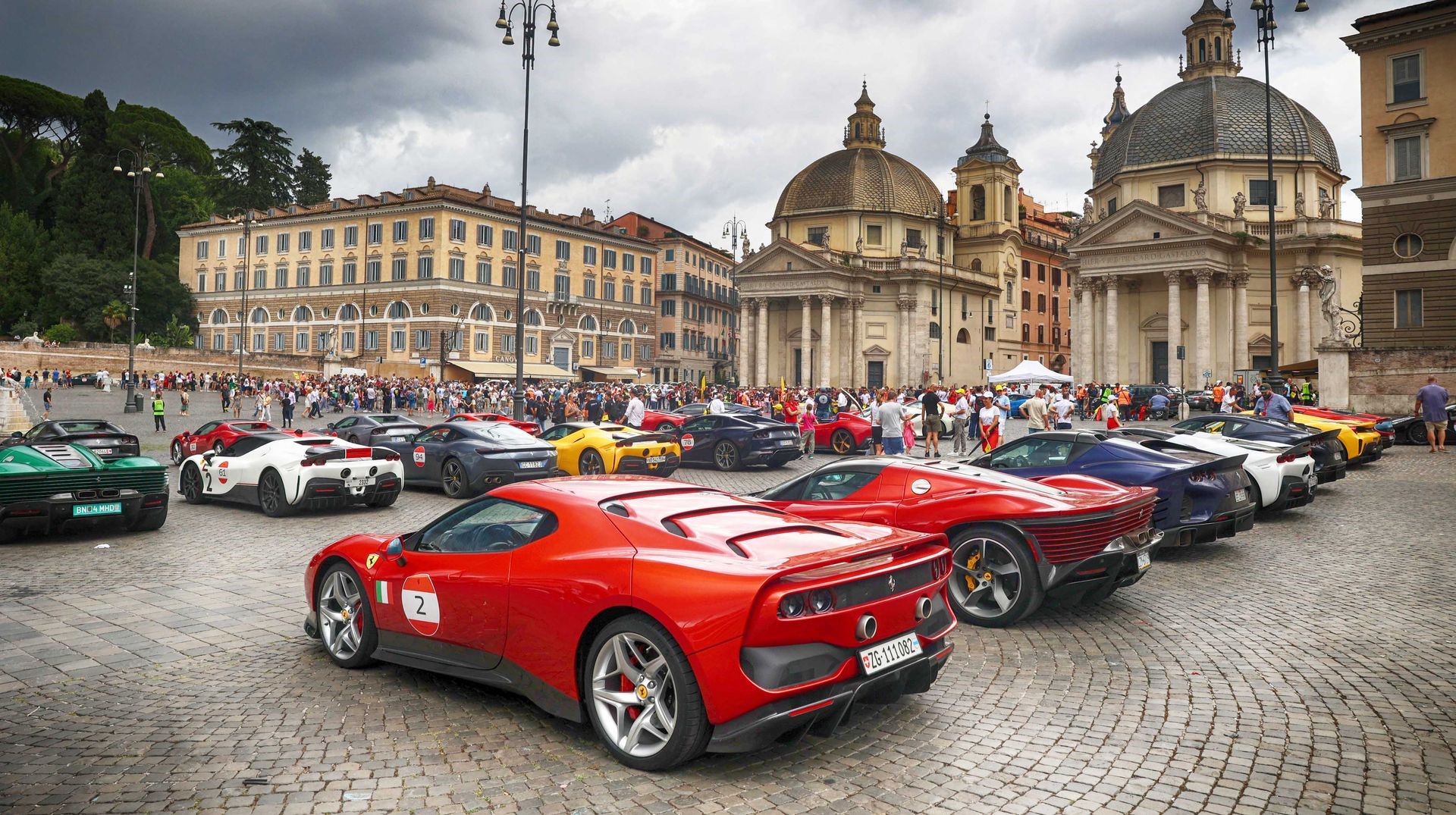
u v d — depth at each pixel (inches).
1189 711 215.3
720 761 184.7
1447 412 1007.0
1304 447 532.7
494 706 217.3
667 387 2694.4
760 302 2999.5
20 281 3201.3
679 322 3732.8
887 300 2987.2
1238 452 478.6
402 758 185.0
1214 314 2301.9
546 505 211.9
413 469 674.2
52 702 218.8
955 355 3112.7
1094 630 291.1
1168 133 2436.0
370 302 3068.4
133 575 374.6
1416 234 1419.8
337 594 252.7
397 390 2321.6
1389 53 1445.6
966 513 298.0
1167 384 2373.3
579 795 168.1
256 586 354.3
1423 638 279.4
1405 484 691.4
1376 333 1454.2
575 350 3358.8
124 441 682.2
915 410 1223.5
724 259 4163.4
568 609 189.8
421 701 221.1
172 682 235.0
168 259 3636.8
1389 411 1189.1
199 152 3929.6
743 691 165.8
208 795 166.6
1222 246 2226.9
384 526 513.7
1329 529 496.4
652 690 179.0
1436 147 1402.6
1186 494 388.2
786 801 166.1
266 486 553.3
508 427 681.6
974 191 3442.4
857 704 218.7
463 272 2977.4
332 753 187.6
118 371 2886.3
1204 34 2628.0
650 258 3710.6
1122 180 2516.0
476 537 221.5
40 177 3794.3
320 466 546.3
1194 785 173.5
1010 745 193.5
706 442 868.0
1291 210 2332.7
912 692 203.9
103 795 166.2
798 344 3009.4
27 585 354.0
